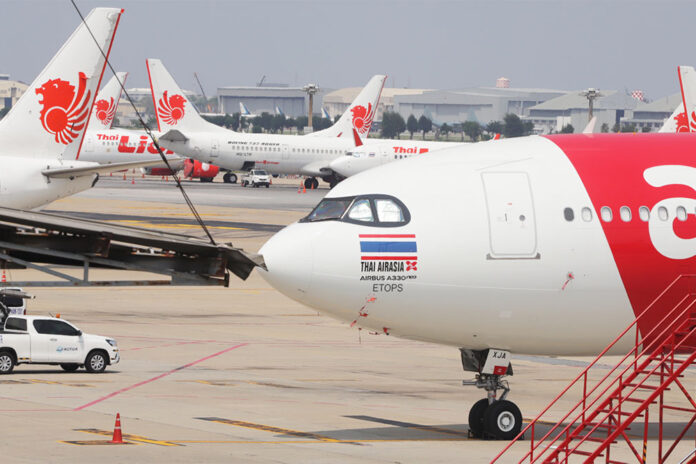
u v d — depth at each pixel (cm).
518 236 6725
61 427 6931
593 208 6850
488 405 7062
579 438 7319
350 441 6800
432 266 6644
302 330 13025
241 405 8150
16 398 8100
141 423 7212
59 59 14338
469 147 7269
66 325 9644
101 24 14488
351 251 6600
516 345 6975
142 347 11256
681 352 6950
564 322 6869
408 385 9525
